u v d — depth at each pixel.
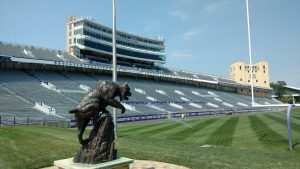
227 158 13.01
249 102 93.19
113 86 9.07
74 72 64.19
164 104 66.19
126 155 13.34
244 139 21.73
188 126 34.12
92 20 75.50
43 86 51.12
